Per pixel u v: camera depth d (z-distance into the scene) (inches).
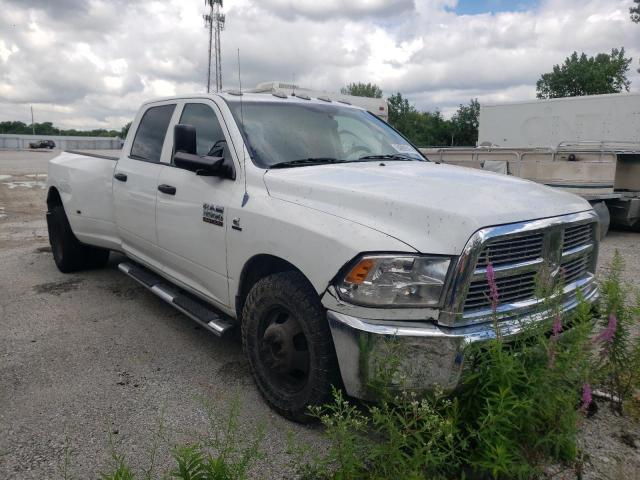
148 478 98.3
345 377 107.4
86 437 119.3
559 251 114.3
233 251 138.0
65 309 203.9
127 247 205.3
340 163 150.6
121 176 198.1
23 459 111.5
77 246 247.0
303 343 120.6
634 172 383.2
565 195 128.7
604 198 341.7
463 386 100.3
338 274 107.0
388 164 151.8
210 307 166.6
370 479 92.6
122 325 187.6
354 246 105.3
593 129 531.8
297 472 101.3
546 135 576.1
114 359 159.9
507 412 91.9
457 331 99.8
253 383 144.7
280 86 396.5
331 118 172.9
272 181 133.1
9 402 134.6
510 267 105.7
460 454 101.1
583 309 105.7
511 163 357.1
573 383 101.7
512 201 112.4
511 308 106.0
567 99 551.2
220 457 90.4
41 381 145.7
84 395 138.0
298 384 124.5
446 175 135.1
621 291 130.8
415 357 99.7
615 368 127.6
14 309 203.8
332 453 95.8
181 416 127.6
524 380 97.5
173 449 111.7
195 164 144.9
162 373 150.8
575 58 1697.8
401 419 92.7
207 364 156.8
